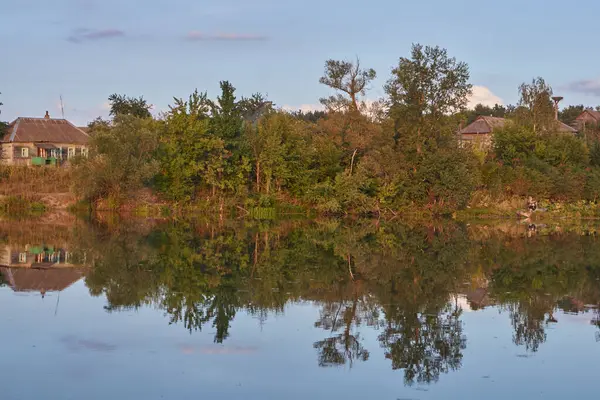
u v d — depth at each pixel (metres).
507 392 10.05
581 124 92.06
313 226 41.62
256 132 53.62
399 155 51.69
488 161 57.72
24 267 21.64
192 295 17.08
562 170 57.31
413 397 9.77
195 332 13.23
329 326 13.98
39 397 9.47
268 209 50.25
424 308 15.96
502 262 24.38
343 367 11.15
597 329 13.95
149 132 49.44
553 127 64.31
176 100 51.19
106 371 10.67
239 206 50.53
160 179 51.12
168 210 50.16
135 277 19.73
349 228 40.34
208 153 51.31
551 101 66.31
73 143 68.88
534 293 18.08
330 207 49.59
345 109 58.34
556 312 15.59
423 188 51.16
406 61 51.88
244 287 18.39
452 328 13.98
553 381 10.54
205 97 52.06
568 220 51.62
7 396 9.48
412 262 24.09
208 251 26.39
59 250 26.19
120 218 45.06
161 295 17.02
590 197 56.91
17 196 49.97
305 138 55.31
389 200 51.03
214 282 19.09
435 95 51.38
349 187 49.88
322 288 18.47
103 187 48.84
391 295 17.58
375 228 40.78
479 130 82.44
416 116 51.28
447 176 49.62
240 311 15.29
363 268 22.41
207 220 45.44
